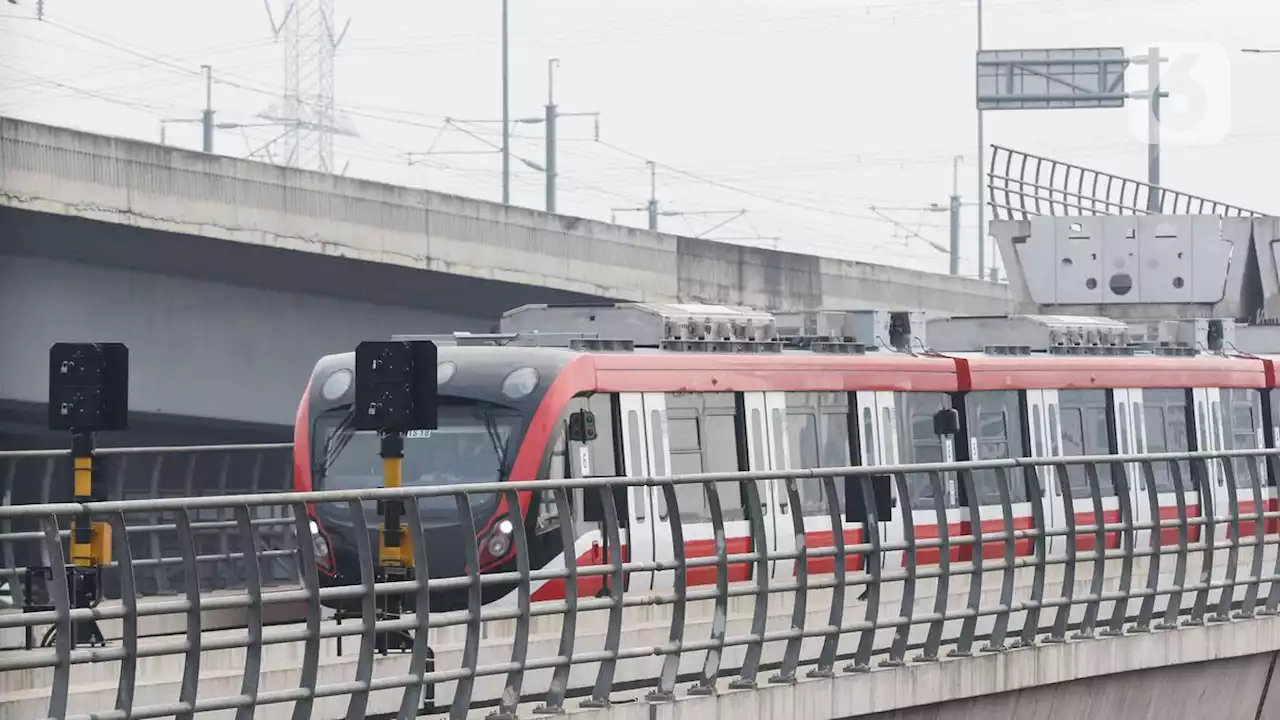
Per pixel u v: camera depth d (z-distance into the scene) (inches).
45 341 3949.3
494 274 4586.6
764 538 1817.2
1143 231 4608.8
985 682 2064.5
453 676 1529.3
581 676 1813.5
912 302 6181.1
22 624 1226.6
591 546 2605.8
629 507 2659.9
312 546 1417.3
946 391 3309.5
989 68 6077.8
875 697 1923.0
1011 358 3457.2
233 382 4298.7
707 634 1929.1
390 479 1892.2
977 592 2068.2
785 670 1840.6
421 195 4402.1
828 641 1883.6
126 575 1285.7
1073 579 2219.5
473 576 1552.7
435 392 1882.4
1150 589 2341.3
